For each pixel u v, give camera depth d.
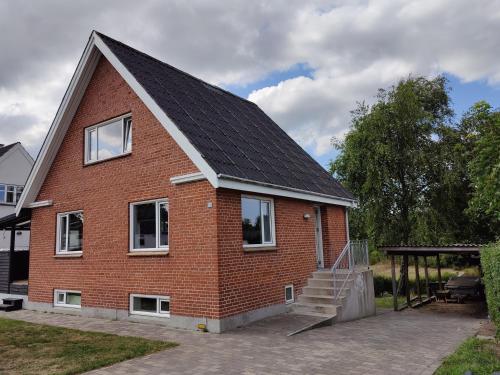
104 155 13.30
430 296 20.16
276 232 12.49
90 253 13.09
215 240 10.12
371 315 13.93
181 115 11.80
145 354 8.05
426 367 6.98
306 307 12.16
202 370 6.93
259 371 6.82
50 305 14.19
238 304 10.48
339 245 16.25
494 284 8.39
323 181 15.92
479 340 8.88
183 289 10.58
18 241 30.89
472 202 11.48
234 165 11.13
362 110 23.75
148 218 11.84
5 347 8.82
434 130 21.95
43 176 14.97
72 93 13.69
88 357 7.89
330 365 7.14
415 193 22.23
